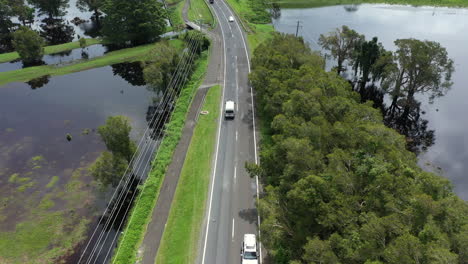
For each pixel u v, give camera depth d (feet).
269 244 158.40
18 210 208.33
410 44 298.15
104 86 362.74
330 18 545.85
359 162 160.76
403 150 179.42
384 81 334.65
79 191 222.07
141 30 444.96
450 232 120.37
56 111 314.14
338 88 226.58
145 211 194.29
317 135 179.63
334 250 129.80
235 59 383.45
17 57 423.23
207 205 198.08
